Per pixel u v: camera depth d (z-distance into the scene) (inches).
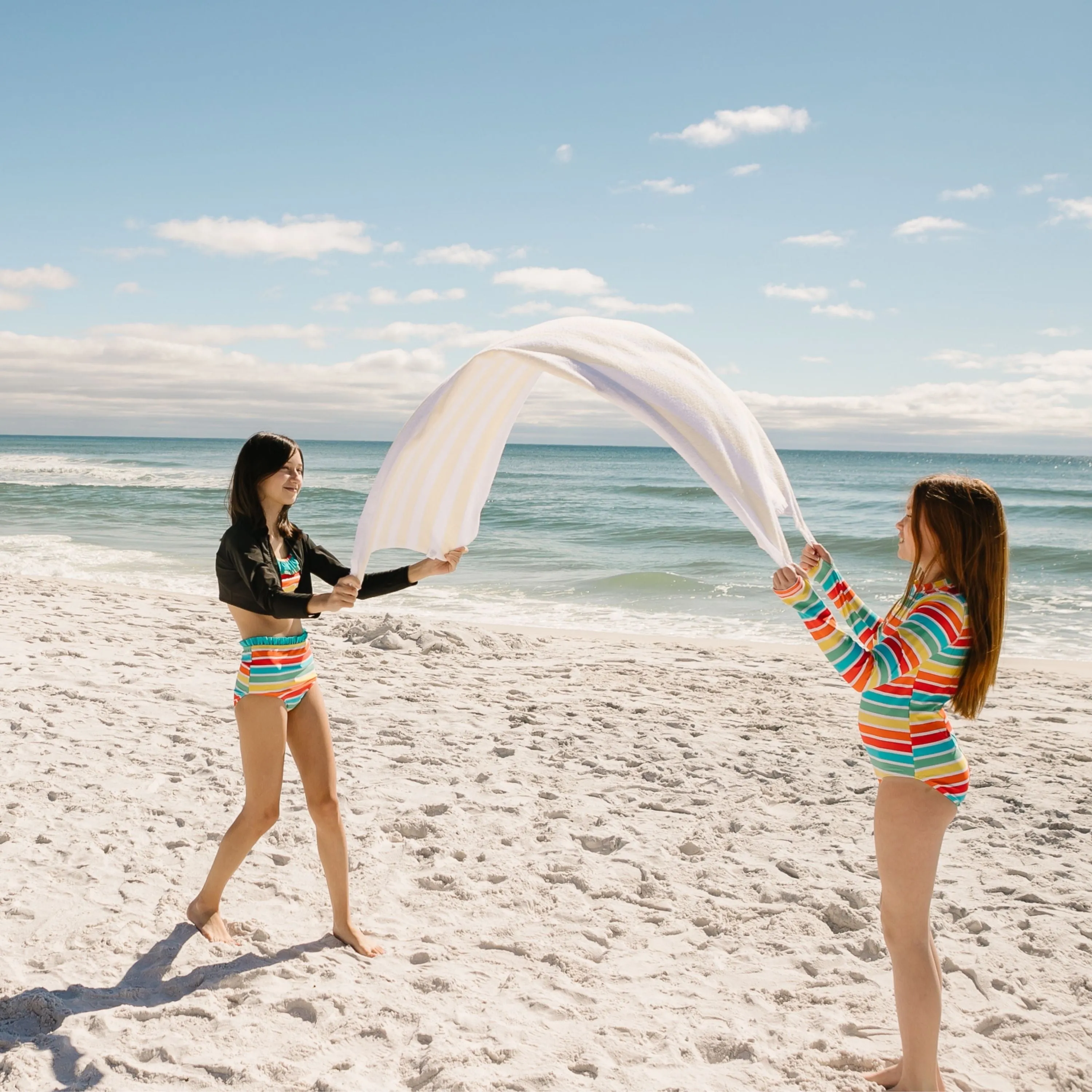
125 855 161.2
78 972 123.8
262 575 121.1
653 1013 118.5
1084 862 172.2
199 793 193.9
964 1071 108.2
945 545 99.0
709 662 361.7
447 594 565.0
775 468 113.4
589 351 110.4
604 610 514.9
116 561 673.6
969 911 150.9
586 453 5497.1
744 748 241.1
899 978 98.6
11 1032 110.5
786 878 162.4
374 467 2596.0
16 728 232.8
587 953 135.6
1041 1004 123.6
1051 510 1189.7
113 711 253.4
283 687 128.6
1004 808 201.0
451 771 217.8
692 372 114.2
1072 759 239.0
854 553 780.0
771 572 676.1
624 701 291.9
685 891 156.4
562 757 231.1
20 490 1305.4
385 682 309.0
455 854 169.8
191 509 1094.4
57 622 380.2
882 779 100.3
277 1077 102.0
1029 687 331.0
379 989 121.5
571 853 171.5
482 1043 109.5
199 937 133.6
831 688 318.0
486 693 297.1
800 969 131.9
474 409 122.2
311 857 165.2
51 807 182.9
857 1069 108.5
